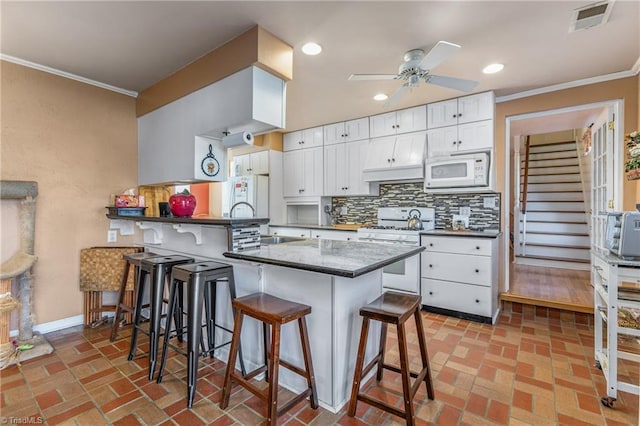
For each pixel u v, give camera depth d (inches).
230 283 80.4
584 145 186.7
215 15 78.2
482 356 92.4
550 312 122.6
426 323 118.8
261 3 73.5
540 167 226.4
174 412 67.3
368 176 161.3
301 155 193.6
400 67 94.1
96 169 121.0
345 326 71.4
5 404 69.6
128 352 94.2
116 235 126.2
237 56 88.0
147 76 115.3
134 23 81.7
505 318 123.9
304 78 115.4
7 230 100.8
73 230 115.1
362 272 59.4
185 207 104.9
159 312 84.4
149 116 125.7
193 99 104.3
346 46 92.9
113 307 116.2
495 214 139.9
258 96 86.9
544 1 72.5
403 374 60.4
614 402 69.6
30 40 90.3
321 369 70.9
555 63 103.9
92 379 79.6
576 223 195.8
